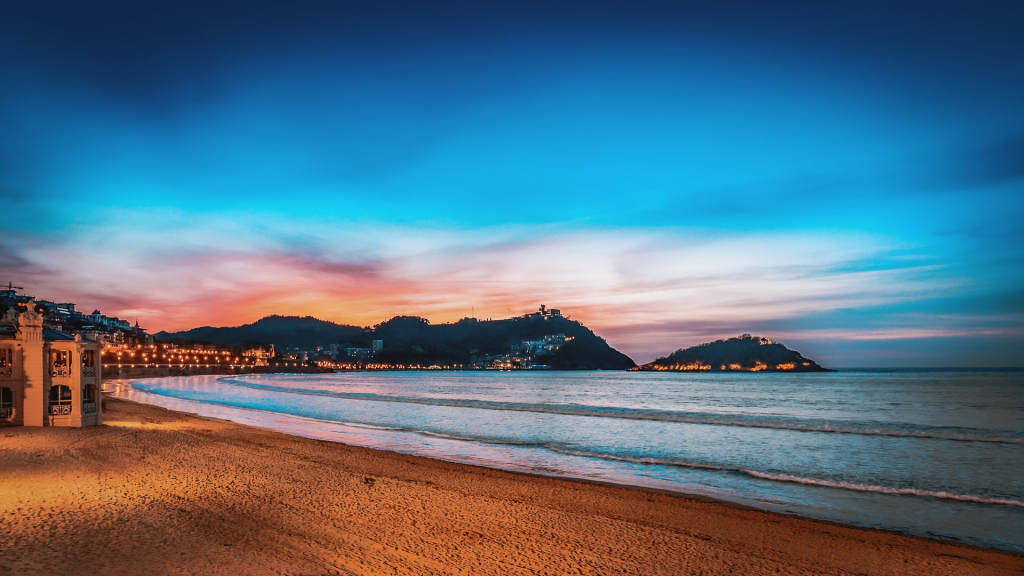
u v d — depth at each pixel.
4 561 9.50
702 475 21.11
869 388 111.19
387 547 11.45
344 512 14.05
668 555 11.71
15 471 17.09
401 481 18.41
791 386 126.56
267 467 19.97
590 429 36.50
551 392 103.75
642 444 29.48
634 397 85.75
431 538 12.22
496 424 39.53
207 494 15.30
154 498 14.54
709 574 10.70
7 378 27.09
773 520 14.62
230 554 10.46
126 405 48.84
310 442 27.53
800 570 11.05
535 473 21.45
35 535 11.00
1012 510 16.05
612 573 10.56
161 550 10.50
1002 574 11.04
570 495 17.14
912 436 32.44
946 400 71.81
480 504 15.55
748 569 11.05
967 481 20.02
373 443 29.50
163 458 20.88
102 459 19.94
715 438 31.88
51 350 28.20
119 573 9.27
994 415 48.88
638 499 16.78
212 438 27.53
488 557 11.17
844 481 19.95
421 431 34.97
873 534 13.49
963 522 14.88
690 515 15.04
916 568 11.30
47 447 21.84
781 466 23.11
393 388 119.69
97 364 30.47
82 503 13.63
